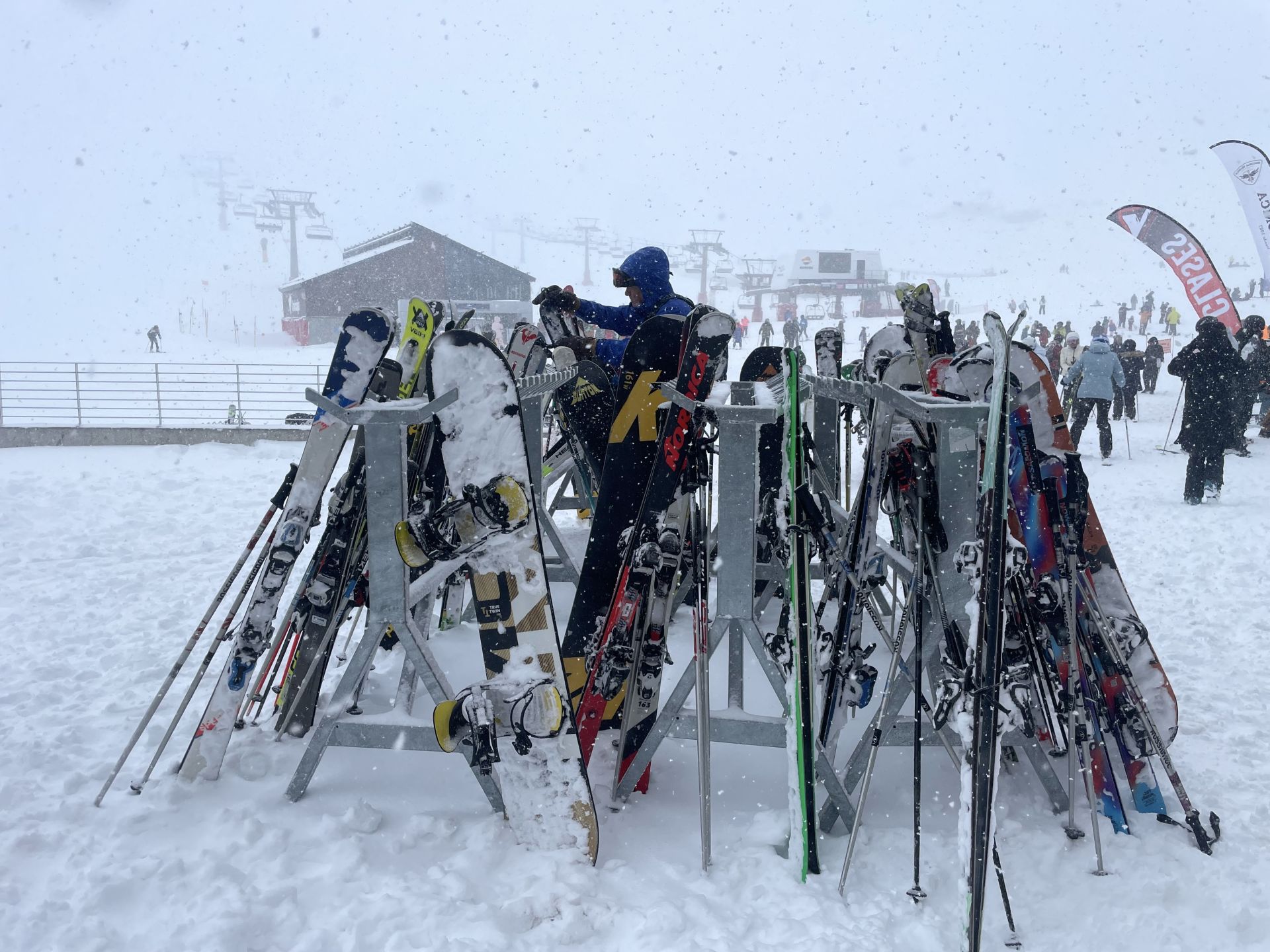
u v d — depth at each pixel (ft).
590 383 13.01
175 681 11.31
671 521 9.06
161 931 6.18
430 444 9.69
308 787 8.27
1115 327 127.54
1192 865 7.12
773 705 10.44
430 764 8.77
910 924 6.40
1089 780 7.31
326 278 137.49
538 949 6.07
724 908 6.59
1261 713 10.44
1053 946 6.27
